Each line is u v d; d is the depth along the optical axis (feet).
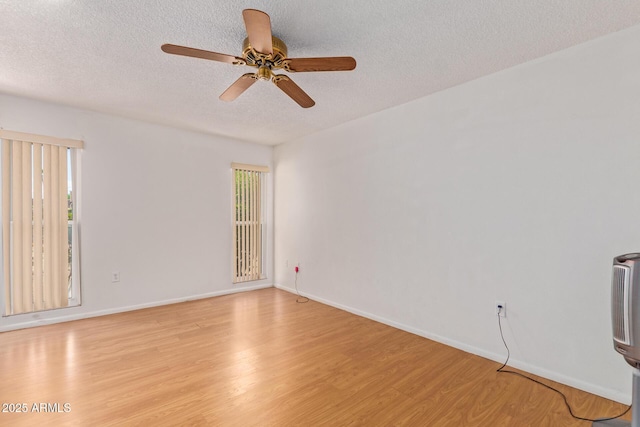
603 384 6.78
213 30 6.61
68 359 8.39
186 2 5.70
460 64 8.02
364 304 12.10
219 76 8.74
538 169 7.68
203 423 5.92
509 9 5.91
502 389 7.12
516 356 8.05
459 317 9.21
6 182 10.23
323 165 13.96
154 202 13.24
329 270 13.66
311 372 7.86
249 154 16.17
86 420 5.96
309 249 14.75
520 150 7.98
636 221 6.40
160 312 12.51
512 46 7.20
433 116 9.84
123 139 12.41
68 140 11.15
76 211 11.61
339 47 7.23
